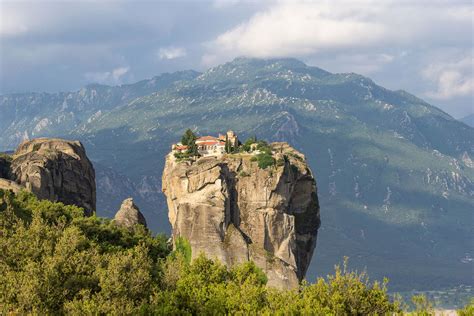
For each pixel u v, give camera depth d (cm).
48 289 6731
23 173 14175
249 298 6762
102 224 12838
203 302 6956
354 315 6272
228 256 14950
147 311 6719
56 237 8825
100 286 7212
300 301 6341
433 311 6109
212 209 15275
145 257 9162
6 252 7919
